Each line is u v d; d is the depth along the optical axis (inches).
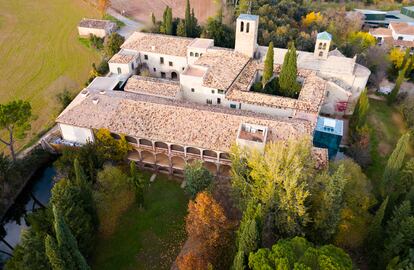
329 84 3095.5
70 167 2310.5
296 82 3068.4
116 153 2490.2
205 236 1870.1
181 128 2463.1
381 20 5285.4
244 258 1638.8
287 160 1866.4
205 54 3297.2
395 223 1886.1
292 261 1510.8
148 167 2618.1
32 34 4653.1
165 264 2038.6
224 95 2908.5
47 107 3267.7
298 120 2544.3
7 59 4099.4
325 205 1801.2
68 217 1859.0
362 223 1959.9
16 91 3528.5
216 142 2375.7
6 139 2869.1
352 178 2069.4
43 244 1740.9
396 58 3949.3
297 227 1840.6
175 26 4333.2
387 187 2212.1
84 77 3759.8
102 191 2175.2
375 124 3179.1
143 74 3341.5
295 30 4220.0
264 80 3048.7
